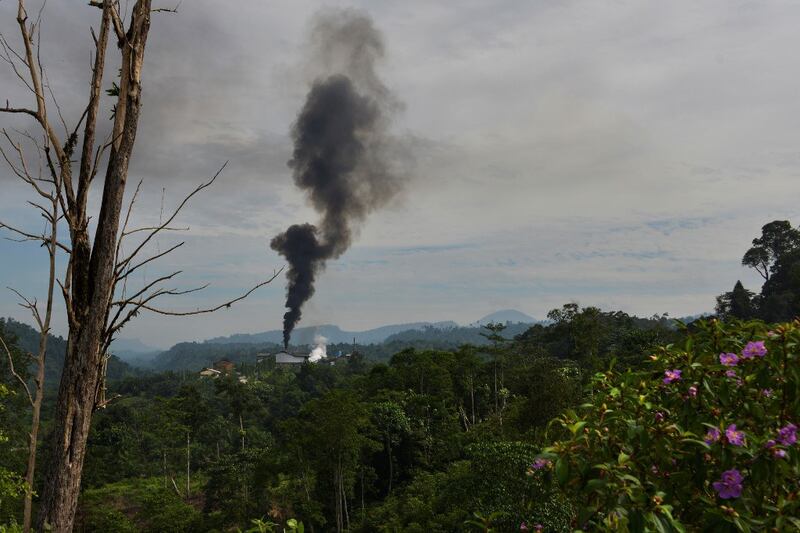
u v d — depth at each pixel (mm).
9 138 3365
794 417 3133
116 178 3551
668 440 3135
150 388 134000
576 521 3221
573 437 3195
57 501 3279
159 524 38281
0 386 11375
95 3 3654
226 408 89688
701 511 3072
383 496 42438
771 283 76375
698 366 3355
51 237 3426
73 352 3447
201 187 3746
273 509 37688
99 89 3623
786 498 2873
